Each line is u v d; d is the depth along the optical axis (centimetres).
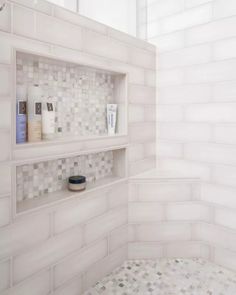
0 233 88
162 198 146
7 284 91
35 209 98
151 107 164
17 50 89
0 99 85
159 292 120
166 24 159
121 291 121
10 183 89
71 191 119
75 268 117
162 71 163
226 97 137
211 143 144
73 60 110
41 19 98
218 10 138
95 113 137
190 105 152
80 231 118
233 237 138
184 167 157
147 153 163
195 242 150
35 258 100
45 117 105
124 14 157
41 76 110
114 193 136
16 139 94
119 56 137
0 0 84
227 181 139
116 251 139
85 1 136
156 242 148
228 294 118
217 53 139
